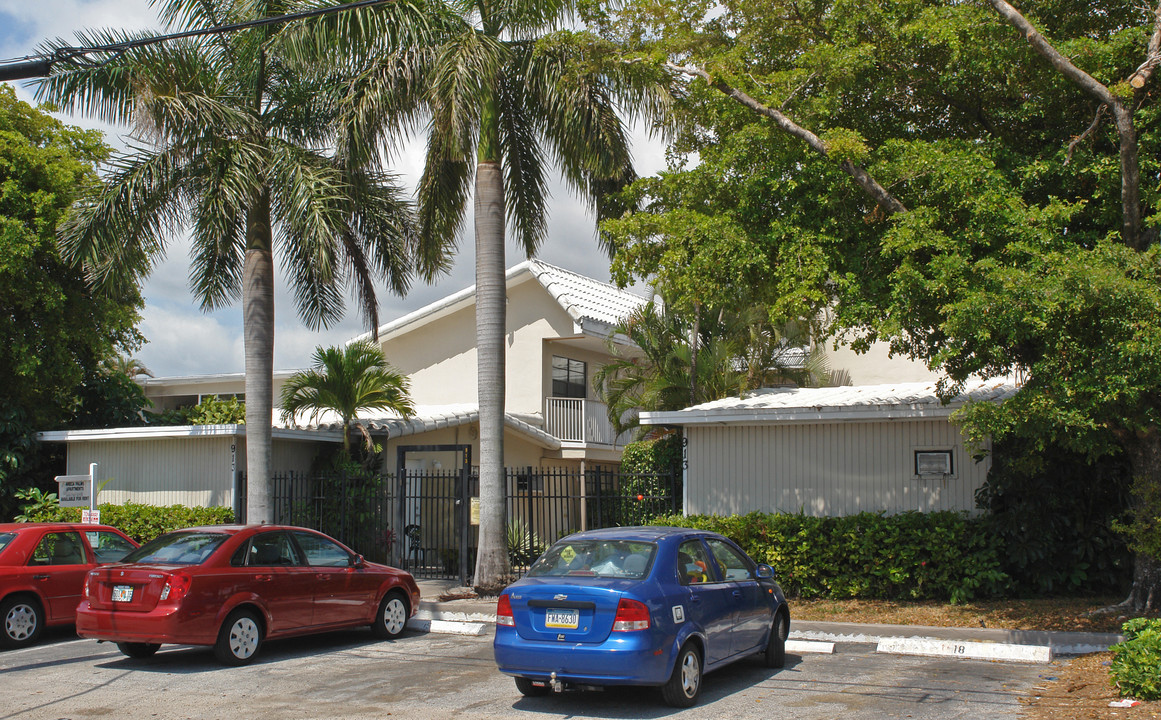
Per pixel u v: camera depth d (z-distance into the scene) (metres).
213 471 18.27
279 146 15.65
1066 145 11.32
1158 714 7.27
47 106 14.88
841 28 12.33
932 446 14.12
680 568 8.60
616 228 12.63
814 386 21.94
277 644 11.90
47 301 19.64
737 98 11.95
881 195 11.05
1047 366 9.43
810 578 13.94
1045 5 11.87
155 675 9.91
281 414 19.25
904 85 12.60
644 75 14.06
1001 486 12.81
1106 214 11.12
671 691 7.99
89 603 10.27
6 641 11.57
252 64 15.90
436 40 14.75
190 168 15.34
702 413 15.04
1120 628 10.63
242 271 16.80
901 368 22.06
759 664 10.13
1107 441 10.40
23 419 19.98
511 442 22.77
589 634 7.79
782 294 11.25
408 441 20.88
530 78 15.23
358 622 11.85
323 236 14.41
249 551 10.79
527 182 16.58
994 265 9.61
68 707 8.49
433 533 21.28
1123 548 12.52
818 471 14.85
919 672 9.57
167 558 10.51
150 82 14.59
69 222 15.14
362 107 14.35
